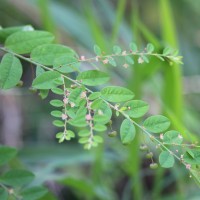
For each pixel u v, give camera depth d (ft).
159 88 2.33
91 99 1.18
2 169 1.92
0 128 2.69
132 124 1.19
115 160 2.38
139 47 1.96
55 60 1.24
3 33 1.34
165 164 1.18
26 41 1.27
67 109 1.18
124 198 2.52
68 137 1.17
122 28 2.77
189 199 2.14
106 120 1.15
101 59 1.28
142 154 2.42
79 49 2.56
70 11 2.61
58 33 2.54
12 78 1.24
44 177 1.94
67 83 1.25
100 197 2.07
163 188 2.58
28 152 2.31
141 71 1.89
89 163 2.67
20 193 1.42
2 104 2.71
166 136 1.20
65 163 2.13
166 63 1.90
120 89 1.19
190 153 1.18
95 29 2.13
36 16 2.72
